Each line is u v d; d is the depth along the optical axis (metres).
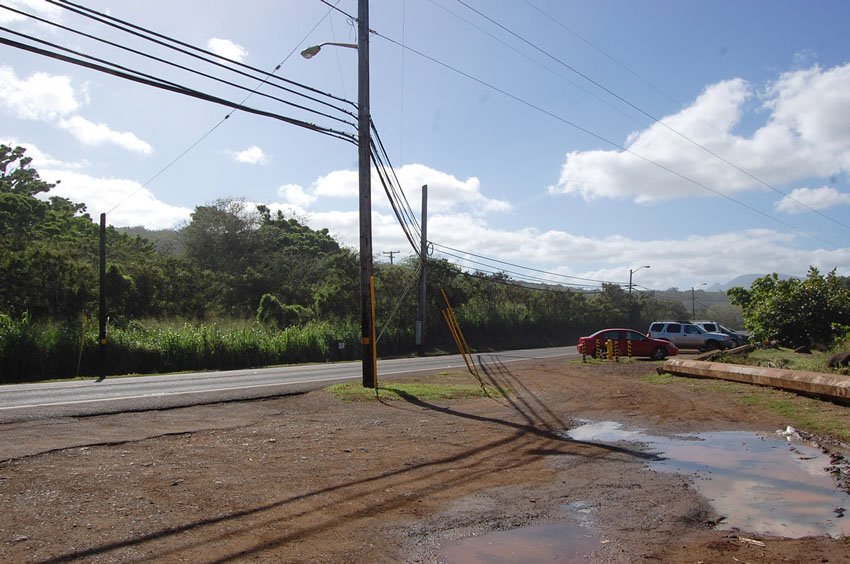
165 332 31.38
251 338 33.75
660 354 31.03
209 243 61.50
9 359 25.28
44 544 5.18
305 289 54.28
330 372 23.78
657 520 6.38
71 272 33.69
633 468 8.67
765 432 11.53
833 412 13.20
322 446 9.66
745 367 18.42
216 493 6.93
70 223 53.84
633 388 18.17
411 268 51.84
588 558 5.32
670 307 105.69
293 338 36.00
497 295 65.06
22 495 6.59
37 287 32.28
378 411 13.19
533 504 6.87
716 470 8.58
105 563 4.84
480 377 20.81
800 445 10.38
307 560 5.07
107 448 9.00
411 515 6.38
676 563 5.21
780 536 5.95
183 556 5.04
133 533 5.52
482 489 7.46
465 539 5.74
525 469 8.55
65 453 8.58
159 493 6.84
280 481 7.54
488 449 9.81
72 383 19.19
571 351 44.50
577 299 75.50
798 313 33.59
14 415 11.34
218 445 9.51
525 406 14.54
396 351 44.22
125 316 36.72
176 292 45.84
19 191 59.84
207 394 15.03
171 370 29.56
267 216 76.31
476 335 56.09
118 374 26.84
